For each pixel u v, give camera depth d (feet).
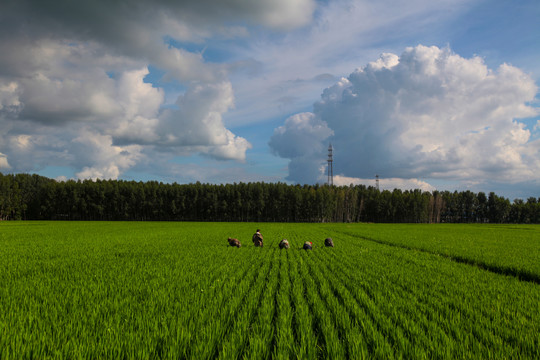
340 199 449.06
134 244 78.95
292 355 16.08
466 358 15.60
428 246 79.56
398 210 449.89
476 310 24.16
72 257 53.72
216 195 383.45
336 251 66.23
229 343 16.81
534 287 33.76
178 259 51.24
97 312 21.81
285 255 57.82
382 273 40.09
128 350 15.70
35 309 22.76
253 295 26.94
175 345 16.38
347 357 16.35
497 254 62.95
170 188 383.86
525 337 18.37
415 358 15.51
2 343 16.02
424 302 26.45
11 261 48.88
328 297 26.76
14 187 347.56
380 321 20.76
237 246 73.67
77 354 15.06
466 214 530.27
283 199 398.83
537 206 492.95
